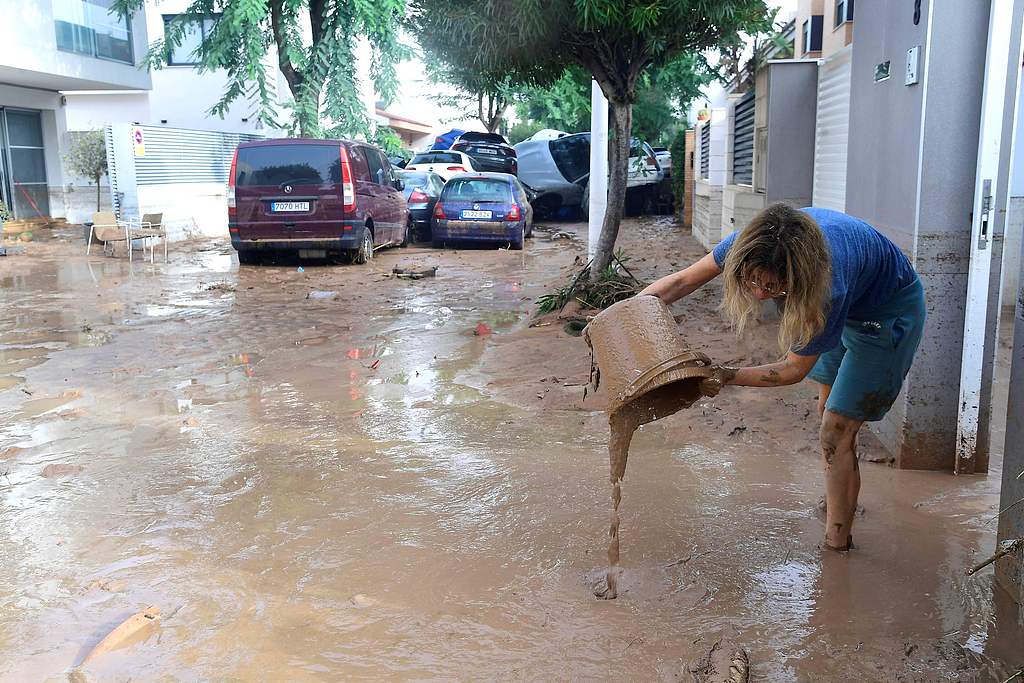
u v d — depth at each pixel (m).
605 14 7.52
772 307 7.68
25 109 22.61
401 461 4.96
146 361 7.51
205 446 5.25
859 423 3.65
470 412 5.91
